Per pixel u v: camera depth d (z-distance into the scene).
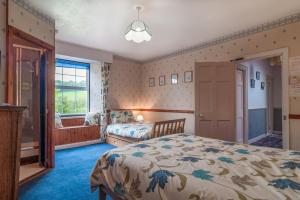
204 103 3.77
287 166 1.35
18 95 3.33
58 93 4.86
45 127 3.23
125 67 5.72
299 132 2.98
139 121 5.59
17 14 2.43
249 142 4.91
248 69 4.89
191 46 4.52
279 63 5.52
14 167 1.24
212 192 1.01
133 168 1.44
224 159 1.51
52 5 2.65
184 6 2.66
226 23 3.24
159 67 5.48
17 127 1.26
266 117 5.98
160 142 2.11
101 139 5.06
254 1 2.54
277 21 3.14
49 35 3.06
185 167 1.34
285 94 3.09
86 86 5.37
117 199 1.55
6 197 1.20
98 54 4.87
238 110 4.22
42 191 2.39
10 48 2.31
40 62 3.32
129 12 2.83
